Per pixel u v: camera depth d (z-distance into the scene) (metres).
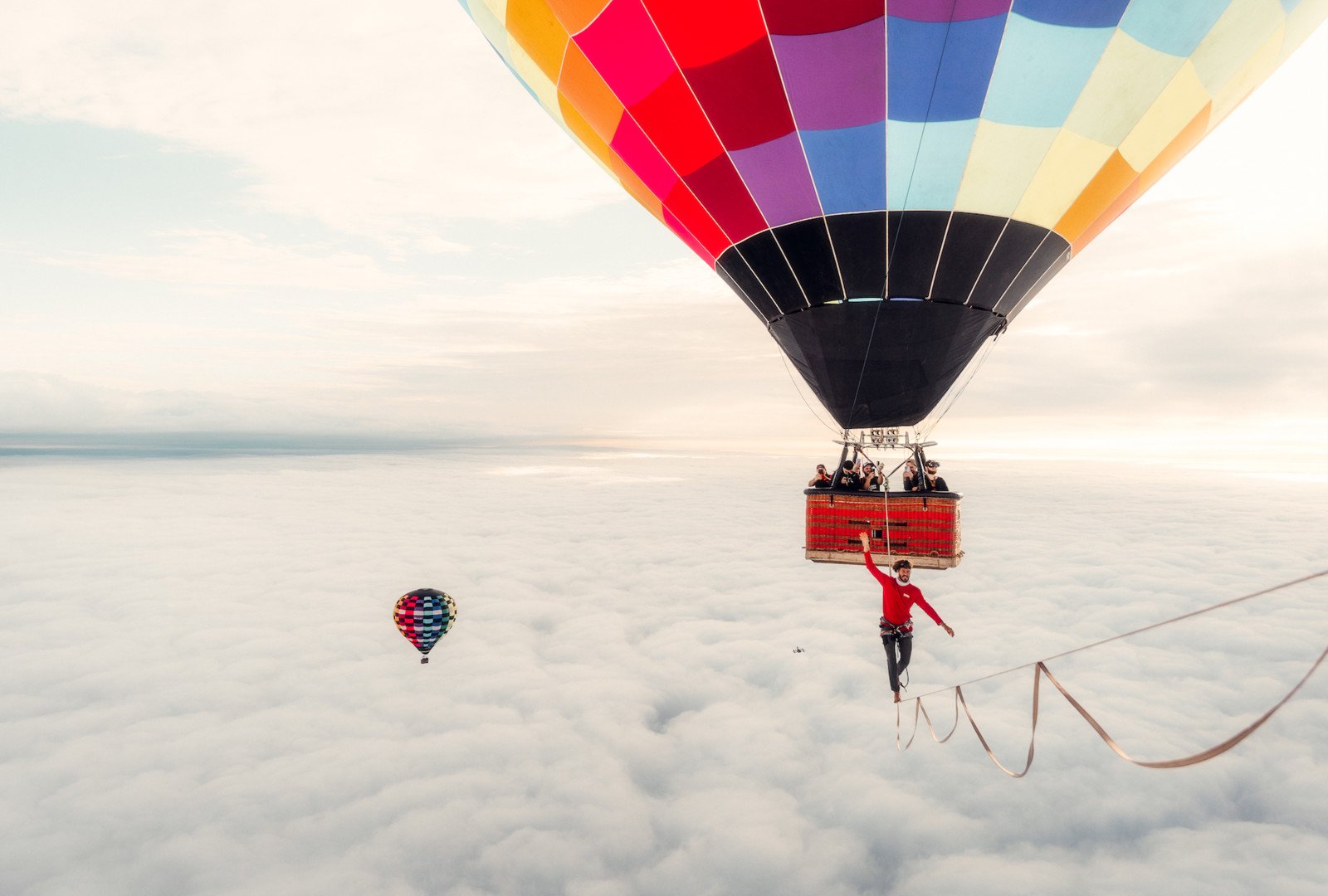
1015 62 6.96
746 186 8.10
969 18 6.77
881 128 7.38
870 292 8.01
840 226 7.87
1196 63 7.25
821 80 7.23
